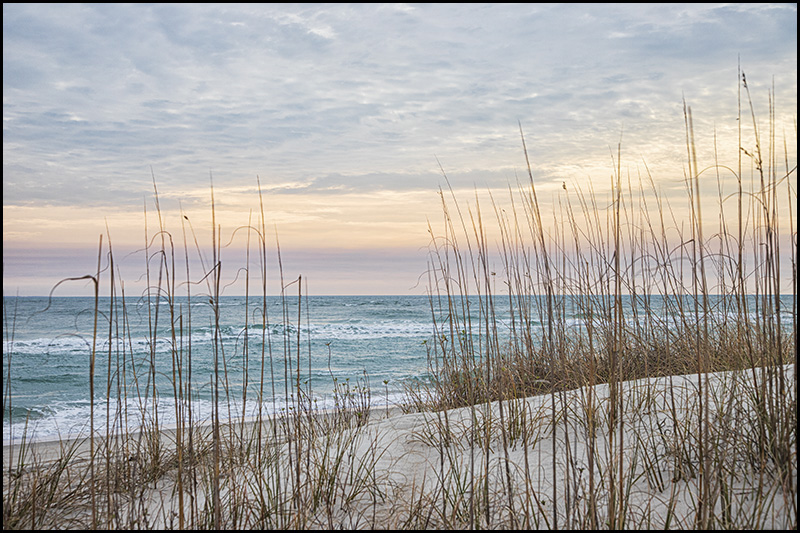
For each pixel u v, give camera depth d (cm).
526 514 288
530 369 543
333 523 323
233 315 2158
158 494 393
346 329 2262
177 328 1736
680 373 496
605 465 346
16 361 1368
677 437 347
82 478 403
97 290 286
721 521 270
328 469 377
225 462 410
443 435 440
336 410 654
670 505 276
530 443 404
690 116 293
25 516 343
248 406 762
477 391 562
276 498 341
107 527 310
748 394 349
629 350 529
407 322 2583
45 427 705
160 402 822
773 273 309
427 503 322
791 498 260
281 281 386
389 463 405
